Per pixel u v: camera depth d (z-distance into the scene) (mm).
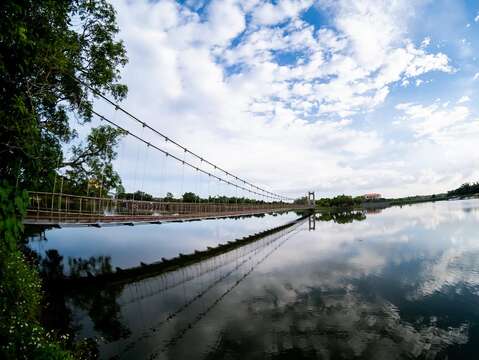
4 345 5086
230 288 15445
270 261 21891
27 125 5375
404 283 15102
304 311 11969
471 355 8461
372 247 25469
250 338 9781
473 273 16266
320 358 8516
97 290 15078
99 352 8945
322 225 50438
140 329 10547
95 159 18766
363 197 171250
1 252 5352
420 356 8523
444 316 11047
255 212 38500
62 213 15484
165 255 24203
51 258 21938
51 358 5207
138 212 21141
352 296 13531
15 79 5613
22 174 5363
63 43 7953
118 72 16031
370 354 8672
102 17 14500
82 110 15016
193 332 10281
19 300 7305
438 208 89625
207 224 68875
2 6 4906
